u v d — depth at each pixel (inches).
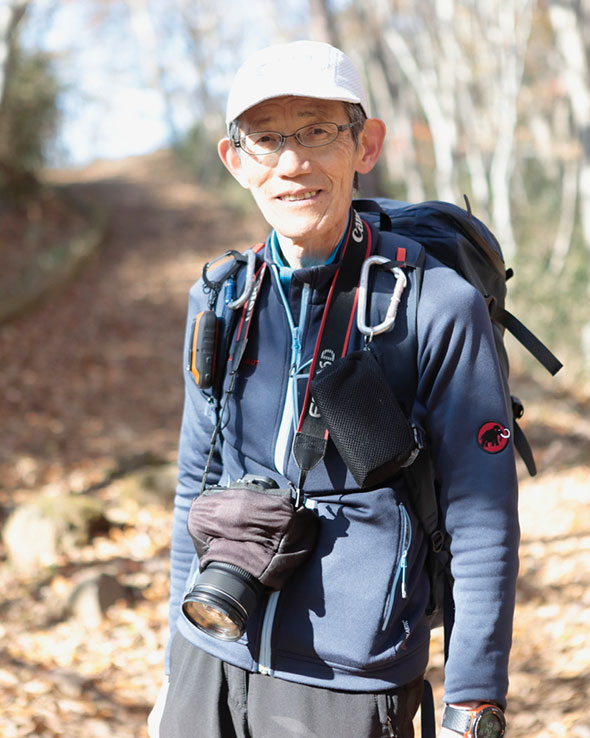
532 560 196.5
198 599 52.6
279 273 57.7
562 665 143.8
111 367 428.5
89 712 140.0
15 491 259.6
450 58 517.7
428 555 57.1
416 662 55.1
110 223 920.9
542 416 346.3
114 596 184.1
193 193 1218.0
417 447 52.6
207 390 60.0
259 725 55.1
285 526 53.0
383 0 553.9
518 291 420.5
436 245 60.3
